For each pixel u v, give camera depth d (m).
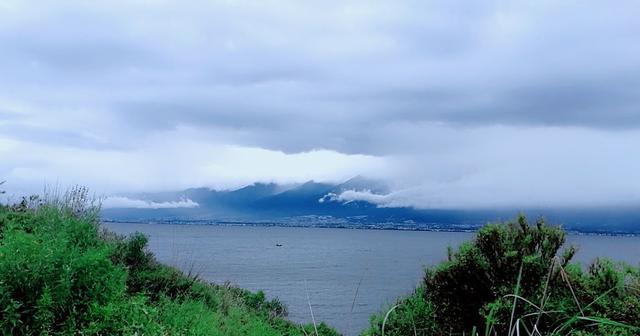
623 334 5.14
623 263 6.13
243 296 13.55
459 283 7.00
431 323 7.05
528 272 6.54
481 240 7.01
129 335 5.98
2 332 5.00
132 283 9.07
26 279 5.45
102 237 9.85
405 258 148.00
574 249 6.54
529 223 6.94
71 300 5.72
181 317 7.82
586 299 6.02
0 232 8.02
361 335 7.24
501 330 6.34
